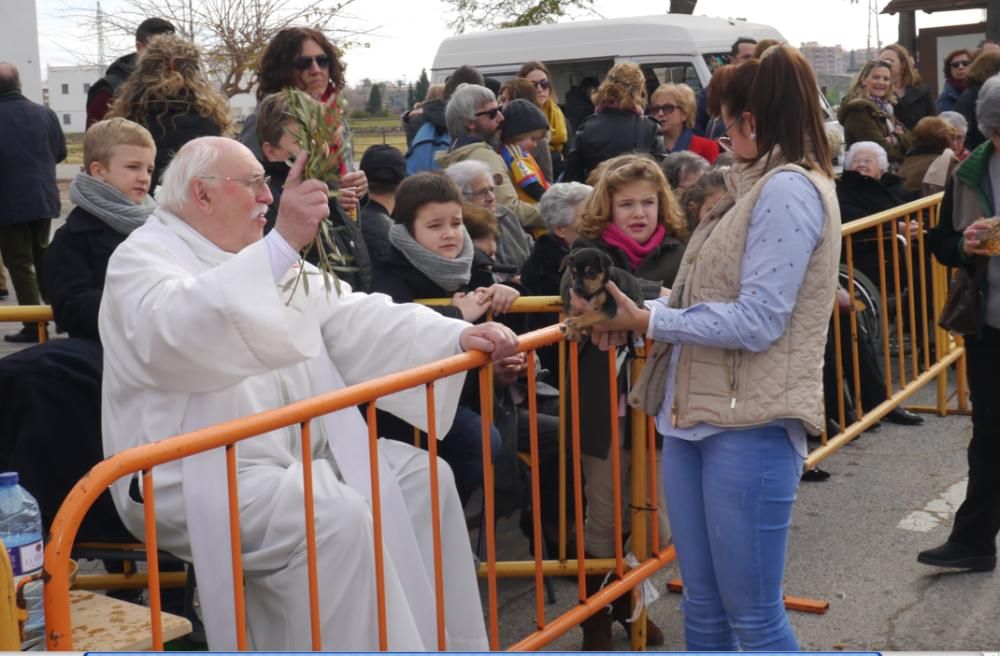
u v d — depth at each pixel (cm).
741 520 297
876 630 417
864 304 609
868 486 562
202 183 338
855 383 556
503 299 398
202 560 310
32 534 282
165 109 521
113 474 229
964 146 902
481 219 486
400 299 423
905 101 985
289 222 307
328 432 345
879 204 677
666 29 1075
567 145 971
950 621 422
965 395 678
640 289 364
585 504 433
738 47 907
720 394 293
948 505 535
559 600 446
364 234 488
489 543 332
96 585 384
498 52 1184
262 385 336
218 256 339
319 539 303
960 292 438
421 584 328
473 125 654
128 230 411
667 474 315
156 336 305
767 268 282
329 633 303
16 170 863
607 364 384
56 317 405
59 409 369
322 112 307
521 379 436
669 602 451
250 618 319
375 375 352
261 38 1412
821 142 293
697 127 961
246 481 314
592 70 1126
